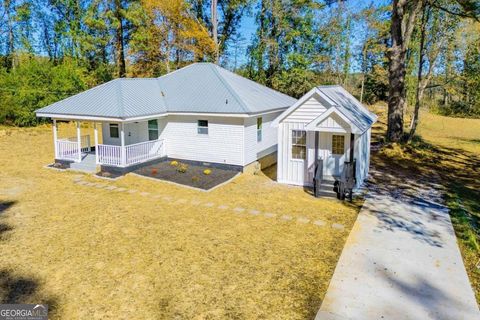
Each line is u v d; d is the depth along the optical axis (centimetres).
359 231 1066
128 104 1769
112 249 953
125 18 3853
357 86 4525
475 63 2931
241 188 1526
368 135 1698
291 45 4034
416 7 2206
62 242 996
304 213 1226
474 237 1009
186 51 3744
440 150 2458
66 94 3412
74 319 665
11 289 763
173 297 734
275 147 2180
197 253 930
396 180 1653
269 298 729
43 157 2117
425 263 866
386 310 686
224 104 1777
